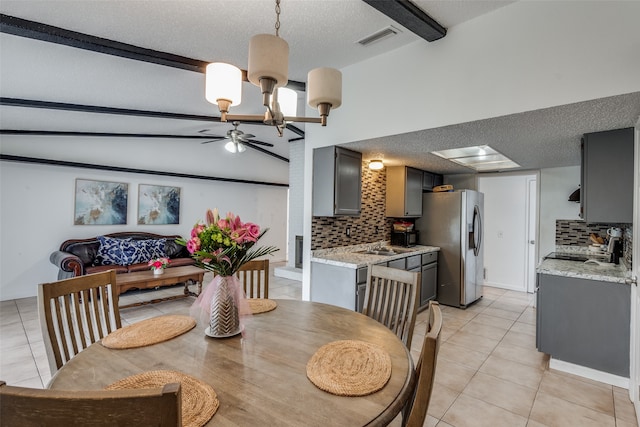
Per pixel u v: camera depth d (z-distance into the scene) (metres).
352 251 4.01
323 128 3.31
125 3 1.88
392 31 2.38
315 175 3.44
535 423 1.95
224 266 1.47
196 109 3.93
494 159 4.14
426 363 0.94
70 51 2.35
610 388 2.35
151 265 4.22
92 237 5.21
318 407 0.93
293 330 1.56
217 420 0.87
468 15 2.24
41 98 3.20
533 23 2.05
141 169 5.73
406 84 2.63
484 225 5.40
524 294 4.93
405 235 4.51
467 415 2.02
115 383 1.05
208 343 1.39
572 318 2.56
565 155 3.61
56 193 4.88
